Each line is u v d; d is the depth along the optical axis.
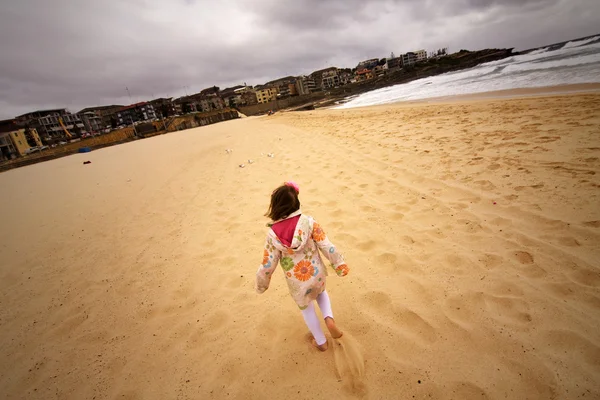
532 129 6.52
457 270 2.74
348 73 160.38
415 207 4.13
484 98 15.16
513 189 4.05
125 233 5.29
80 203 7.95
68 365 2.50
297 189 2.01
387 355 2.05
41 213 7.62
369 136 9.61
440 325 2.21
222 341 2.46
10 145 56.97
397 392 1.80
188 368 2.26
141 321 2.90
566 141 5.33
